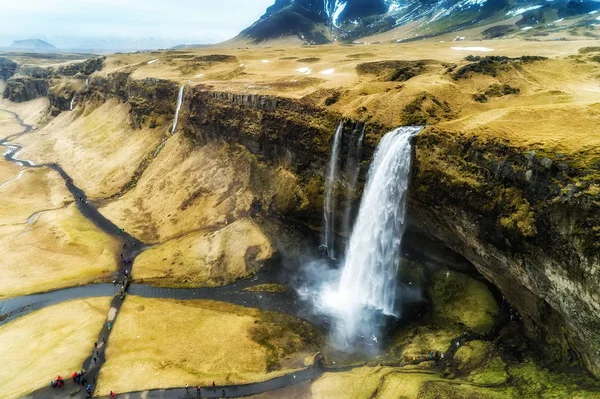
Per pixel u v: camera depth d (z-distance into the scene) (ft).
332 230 250.98
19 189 367.86
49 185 379.55
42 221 301.63
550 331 148.66
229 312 204.03
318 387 154.20
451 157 172.55
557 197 128.88
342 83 299.17
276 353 175.63
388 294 207.82
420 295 204.13
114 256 257.34
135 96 462.60
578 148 133.49
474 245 172.04
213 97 331.36
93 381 159.43
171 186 327.26
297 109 262.26
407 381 142.10
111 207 326.65
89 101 574.97
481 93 223.30
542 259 137.69
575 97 189.98
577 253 122.01
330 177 240.73
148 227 294.05
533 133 154.40
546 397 119.24
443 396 127.65
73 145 477.36
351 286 222.48
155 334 187.32
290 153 267.80
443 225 185.88
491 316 176.55
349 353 176.76
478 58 275.80
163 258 253.24
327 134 239.50
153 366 166.61
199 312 203.62
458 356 160.35
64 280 232.32
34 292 221.25
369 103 229.66
